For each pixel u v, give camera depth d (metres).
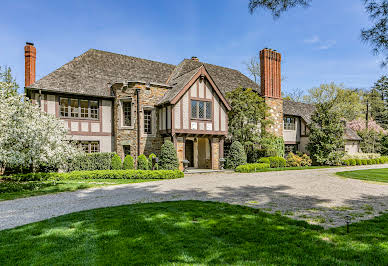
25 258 3.97
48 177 12.98
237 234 4.87
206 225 5.43
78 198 8.69
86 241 4.63
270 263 3.70
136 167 16.45
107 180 12.98
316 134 22.39
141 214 6.30
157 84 17.58
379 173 15.73
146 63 22.02
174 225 5.44
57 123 12.82
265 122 19.66
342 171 17.00
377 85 45.88
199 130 16.89
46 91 15.57
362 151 30.72
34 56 17.58
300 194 9.03
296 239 4.60
